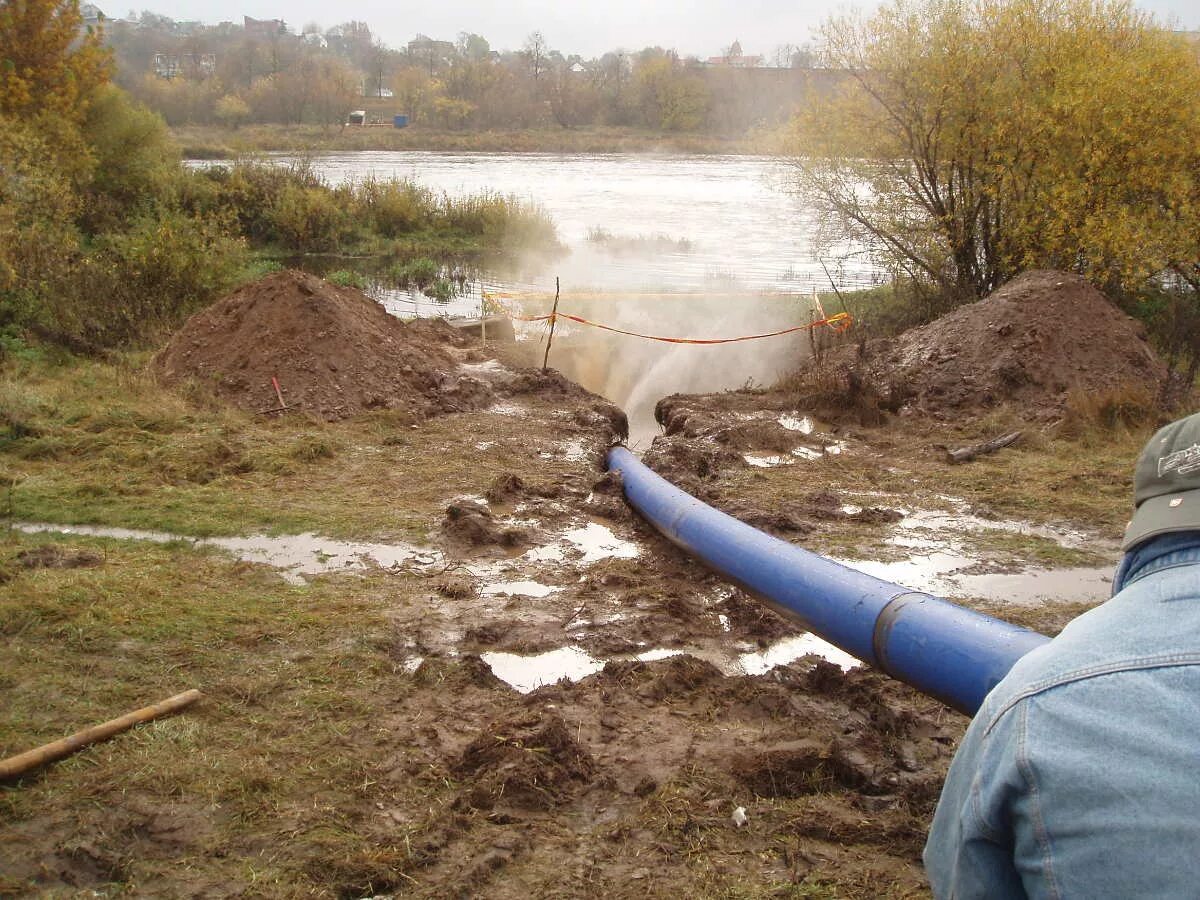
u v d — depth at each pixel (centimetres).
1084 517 841
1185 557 137
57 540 691
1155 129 1587
